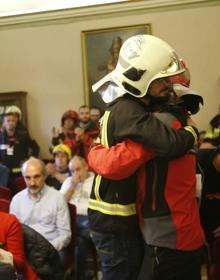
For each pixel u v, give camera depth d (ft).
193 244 4.16
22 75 20.16
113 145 4.06
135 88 3.98
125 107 3.96
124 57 4.08
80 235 10.23
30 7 14.15
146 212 4.13
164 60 3.98
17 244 6.66
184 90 4.37
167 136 3.73
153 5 18.47
